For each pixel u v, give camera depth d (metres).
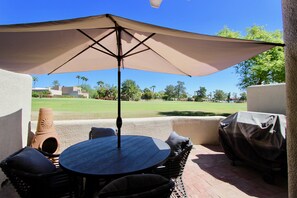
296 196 1.44
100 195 1.32
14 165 2.10
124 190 1.38
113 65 4.17
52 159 3.04
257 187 3.54
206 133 6.38
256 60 12.53
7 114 3.60
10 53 2.32
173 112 20.22
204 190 3.44
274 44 1.86
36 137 4.38
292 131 1.45
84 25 1.91
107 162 2.22
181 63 3.25
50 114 4.63
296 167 1.43
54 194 2.24
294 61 1.41
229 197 3.21
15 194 3.19
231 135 4.38
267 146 3.62
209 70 3.28
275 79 11.79
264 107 5.71
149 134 5.85
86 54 3.38
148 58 3.63
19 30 1.74
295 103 1.42
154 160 2.29
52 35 2.12
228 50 2.29
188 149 2.77
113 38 3.05
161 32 1.99
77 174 1.94
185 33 1.86
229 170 4.31
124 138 3.43
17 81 4.05
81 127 5.23
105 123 5.45
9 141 3.68
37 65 2.96
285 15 1.50
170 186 1.44
